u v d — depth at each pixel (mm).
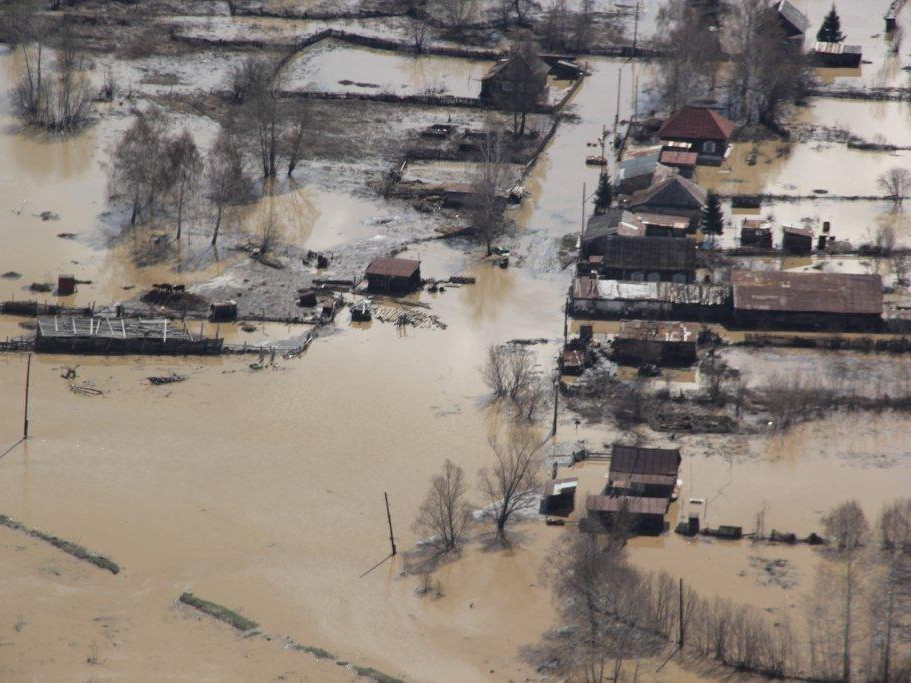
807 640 197000
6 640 193500
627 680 189875
